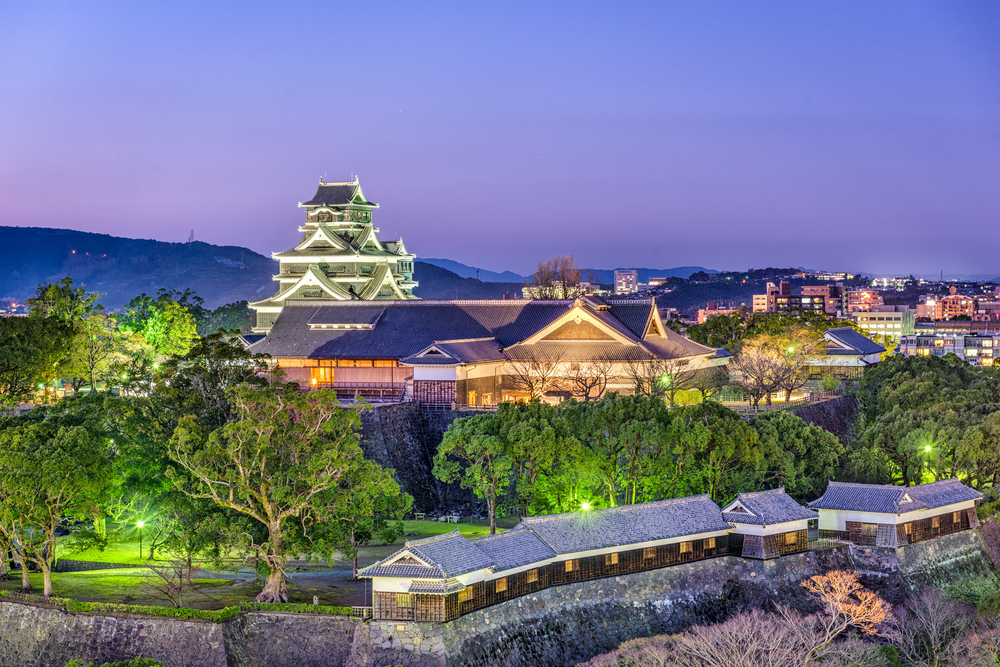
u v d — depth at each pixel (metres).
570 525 78.94
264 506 73.44
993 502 100.44
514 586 73.50
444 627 67.25
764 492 88.38
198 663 68.56
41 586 76.88
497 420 91.19
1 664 72.25
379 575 67.38
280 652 69.62
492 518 90.69
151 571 81.81
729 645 67.75
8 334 102.81
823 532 92.81
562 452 88.81
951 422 106.94
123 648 69.94
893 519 89.38
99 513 80.19
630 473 91.88
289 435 77.12
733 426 94.25
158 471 81.88
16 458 72.25
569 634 75.19
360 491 75.69
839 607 75.94
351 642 68.44
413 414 115.19
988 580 93.31
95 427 78.25
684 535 82.75
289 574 80.75
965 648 73.88
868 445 109.38
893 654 74.31
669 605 81.31
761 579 84.19
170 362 86.00
